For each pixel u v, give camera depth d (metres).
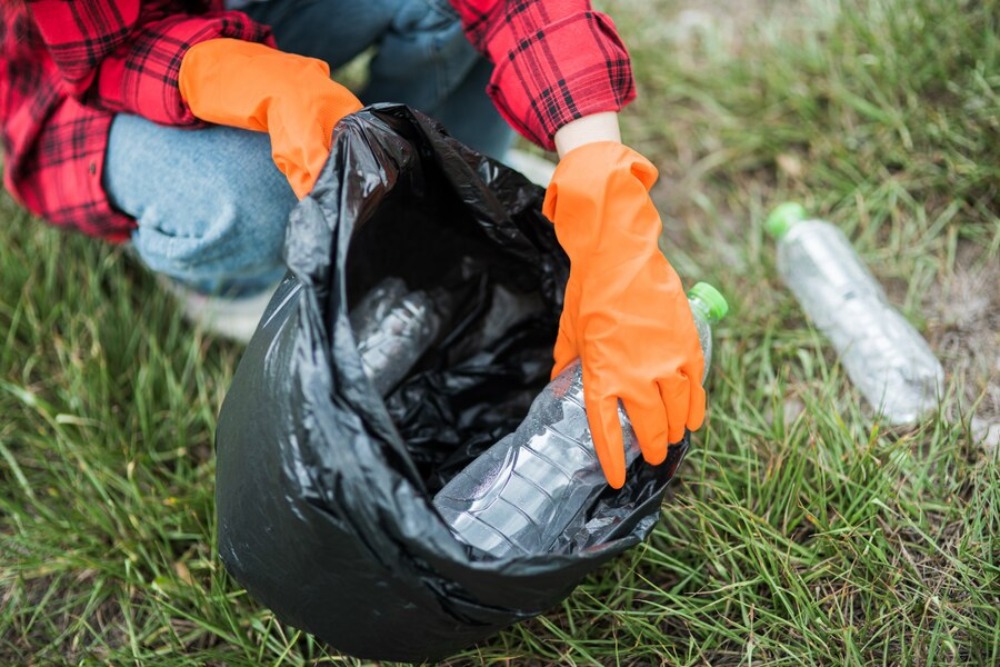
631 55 1.99
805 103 1.83
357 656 1.07
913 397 1.42
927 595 1.19
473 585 0.90
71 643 1.33
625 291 1.05
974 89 1.73
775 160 1.83
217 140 1.25
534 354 1.37
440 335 1.34
